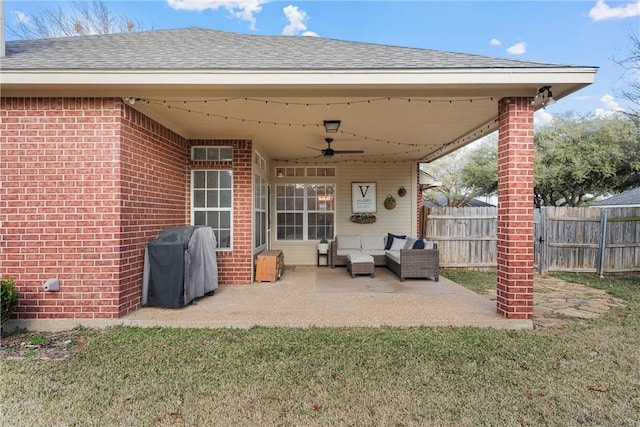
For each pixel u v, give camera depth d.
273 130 6.58
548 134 15.52
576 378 3.07
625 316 4.96
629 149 13.41
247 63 4.51
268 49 5.58
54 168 4.44
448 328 4.41
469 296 5.86
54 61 4.52
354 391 2.86
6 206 4.42
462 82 4.20
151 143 5.40
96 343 3.88
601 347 3.77
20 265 4.42
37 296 4.43
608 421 2.45
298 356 3.54
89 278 4.46
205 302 5.45
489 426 2.38
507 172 4.51
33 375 3.13
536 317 4.93
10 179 4.42
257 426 2.40
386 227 10.12
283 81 4.22
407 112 5.40
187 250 5.16
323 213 10.13
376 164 10.15
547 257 8.67
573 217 8.65
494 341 3.93
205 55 5.04
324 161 10.05
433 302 5.45
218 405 2.66
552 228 8.69
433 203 24.08
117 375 3.13
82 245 4.45
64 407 2.64
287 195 10.08
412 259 7.29
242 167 6.99
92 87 4.31
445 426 2.39
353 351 3.65
